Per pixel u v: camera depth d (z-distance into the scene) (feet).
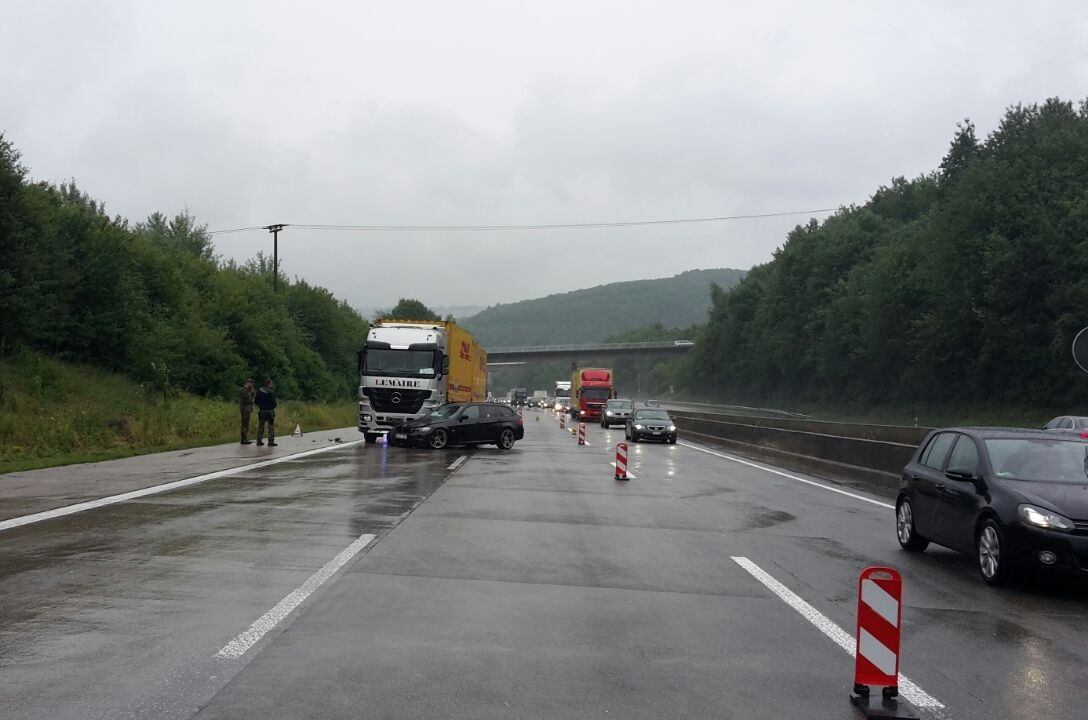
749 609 24.94
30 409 89.35
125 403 105.29
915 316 220.84
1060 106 206.80
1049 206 168.86
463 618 23.02
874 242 281.95
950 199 194.18
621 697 17.25
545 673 18.65
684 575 29.60
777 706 16.94
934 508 33.65
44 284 111.04
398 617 22.89
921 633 23.08
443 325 103.19
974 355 188.96
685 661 19.77
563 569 30.01
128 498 45.68
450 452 88.99
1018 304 169.17
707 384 441.27
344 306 291.79
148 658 18.92
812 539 38.34
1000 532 28.58
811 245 304.30
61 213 127.75
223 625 21.63
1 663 18.44
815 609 25.08
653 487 59.11
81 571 27.63
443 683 17.79
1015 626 23.98
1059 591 28.66
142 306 139.03
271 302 205.57
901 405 225.76
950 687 18.53
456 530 37.73
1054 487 29.48
